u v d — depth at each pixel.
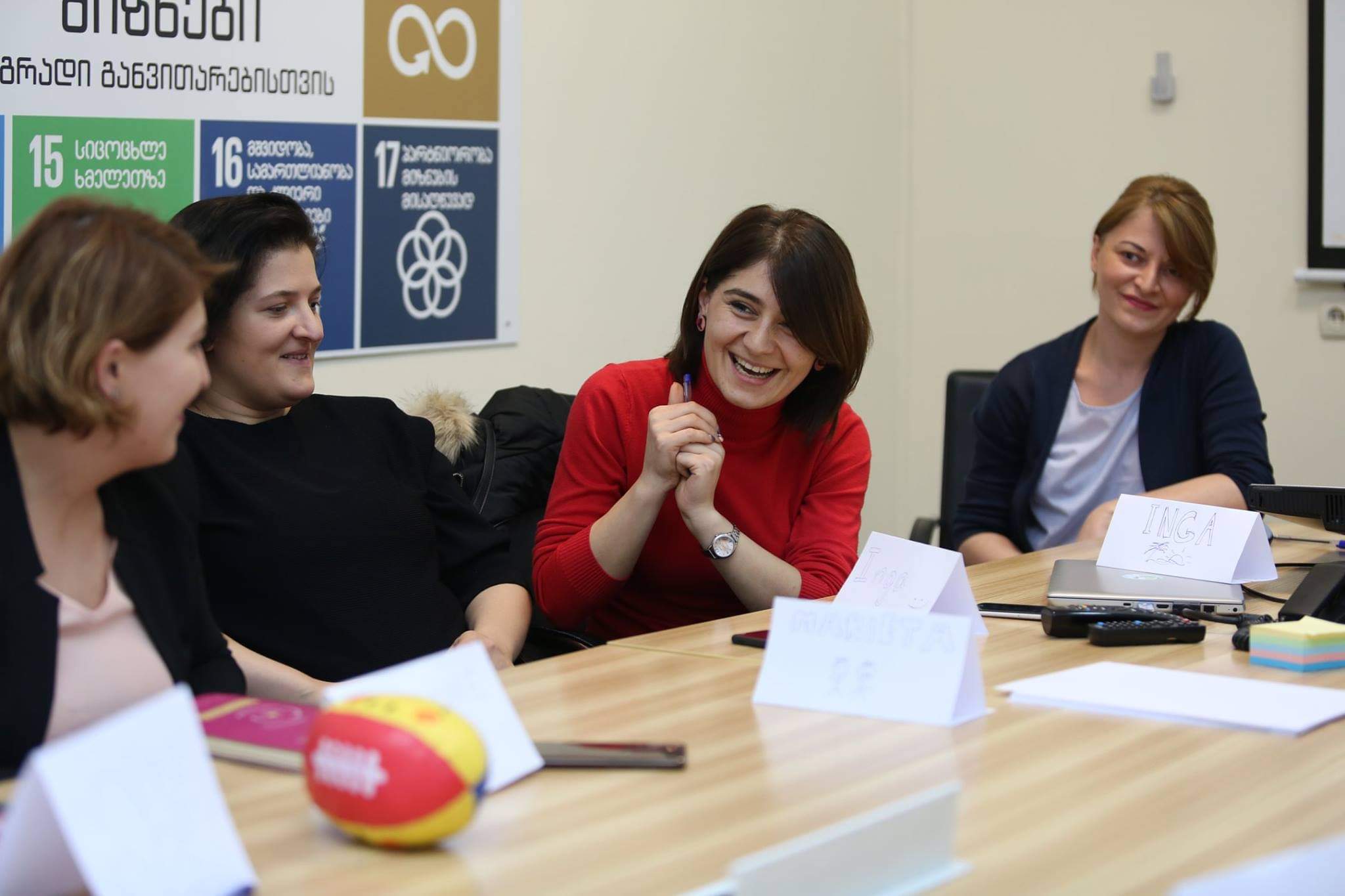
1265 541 1.85
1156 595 1.71
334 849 0.90
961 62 4.39
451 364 3.23
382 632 1.84
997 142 4.35
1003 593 1.83
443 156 3.15
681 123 3.76
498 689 1.06
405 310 3.10
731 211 3.94
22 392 1.07
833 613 1.26
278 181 2.83
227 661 1.44
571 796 1.00
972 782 1.03
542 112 3.38
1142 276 2.54
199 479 1.76
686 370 2.04
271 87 2.81
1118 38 4.09
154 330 1.10
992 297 4.41
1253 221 3.91
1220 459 2.56
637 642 1.53
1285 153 3.84
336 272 2.95
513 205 3.33
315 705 1.19
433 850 0.90
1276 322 3.91
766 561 1.93
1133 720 1.20
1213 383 2.62
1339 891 0.69
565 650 2.00
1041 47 4.23
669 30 3.69
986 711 1.23
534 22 3.33
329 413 1.94
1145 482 2.65
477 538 2.04
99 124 2.54
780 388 1.93
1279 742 1.14
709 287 1.96
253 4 2.76
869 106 4.38
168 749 0.82
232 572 1.75
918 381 4.59
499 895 0.83
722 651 1.48
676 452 1.88
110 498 1.26
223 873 0.82
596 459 2.05
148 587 1.26
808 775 1.05
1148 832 0.93
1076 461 2.68
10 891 0.78
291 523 1.78
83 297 1.06
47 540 1.18
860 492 2.12
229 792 1.00
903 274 4.56
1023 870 0.86
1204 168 3.98
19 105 2.43
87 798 0.77
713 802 0.99
